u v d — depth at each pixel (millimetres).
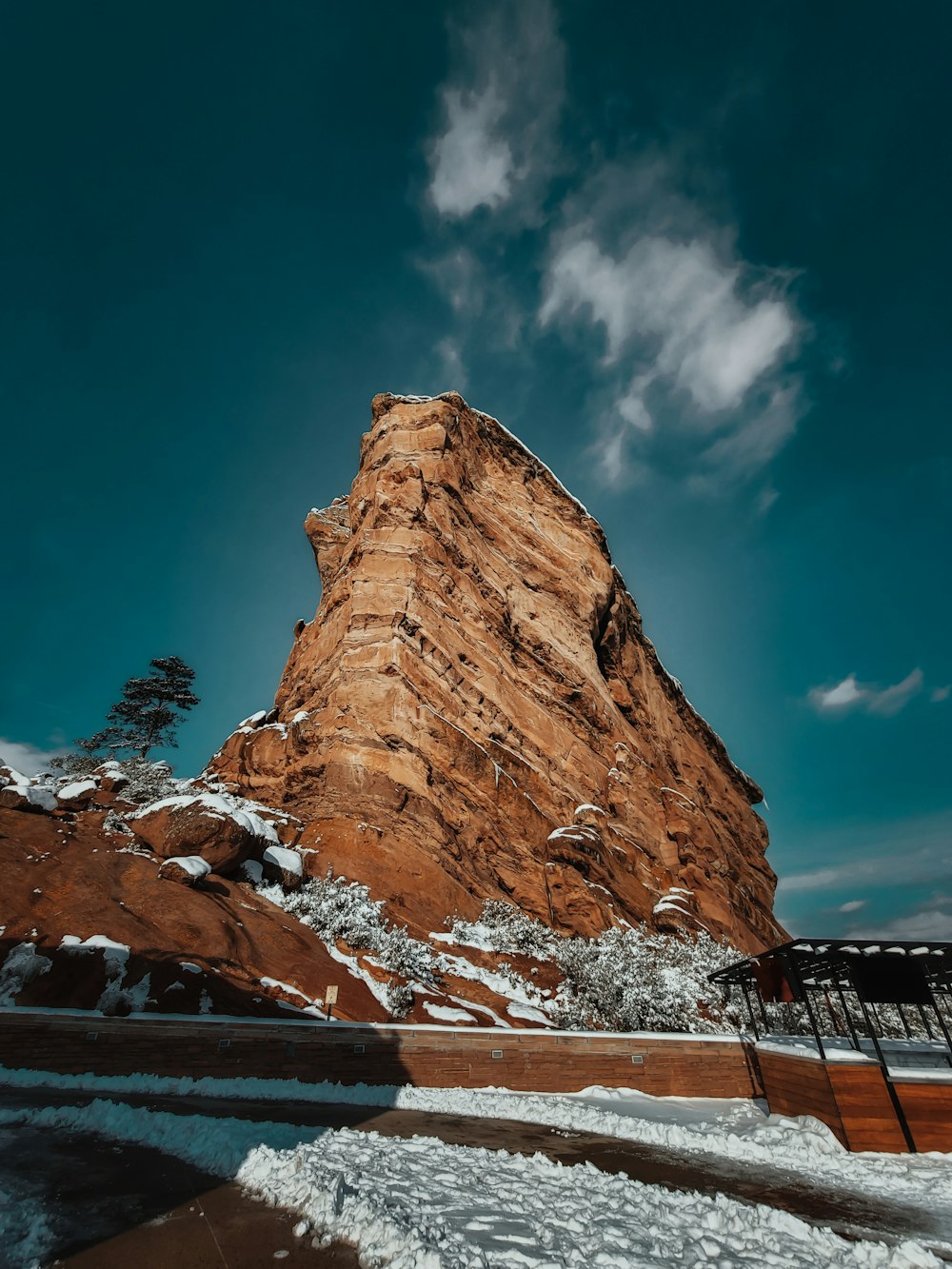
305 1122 12062
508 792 36125
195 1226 6727
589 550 55906
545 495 56188
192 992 17734
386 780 32219
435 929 27578
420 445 46594
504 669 42062
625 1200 8641
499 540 48719
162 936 19969
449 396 49375
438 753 34750
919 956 16219
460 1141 11672
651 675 64438
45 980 17047
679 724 66125
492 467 53219
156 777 34781
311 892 26562
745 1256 6996
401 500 42969
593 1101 16438
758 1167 11680
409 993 21219
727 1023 25484
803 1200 9922
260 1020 16484
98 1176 8188
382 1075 16391
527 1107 14703
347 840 29828
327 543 57062
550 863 34938
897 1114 13523
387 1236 6203
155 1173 8414
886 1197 10359
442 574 41469
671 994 24547
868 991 15641
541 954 28422
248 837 26062
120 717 49344
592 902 32750
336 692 36062
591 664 49406
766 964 17594
